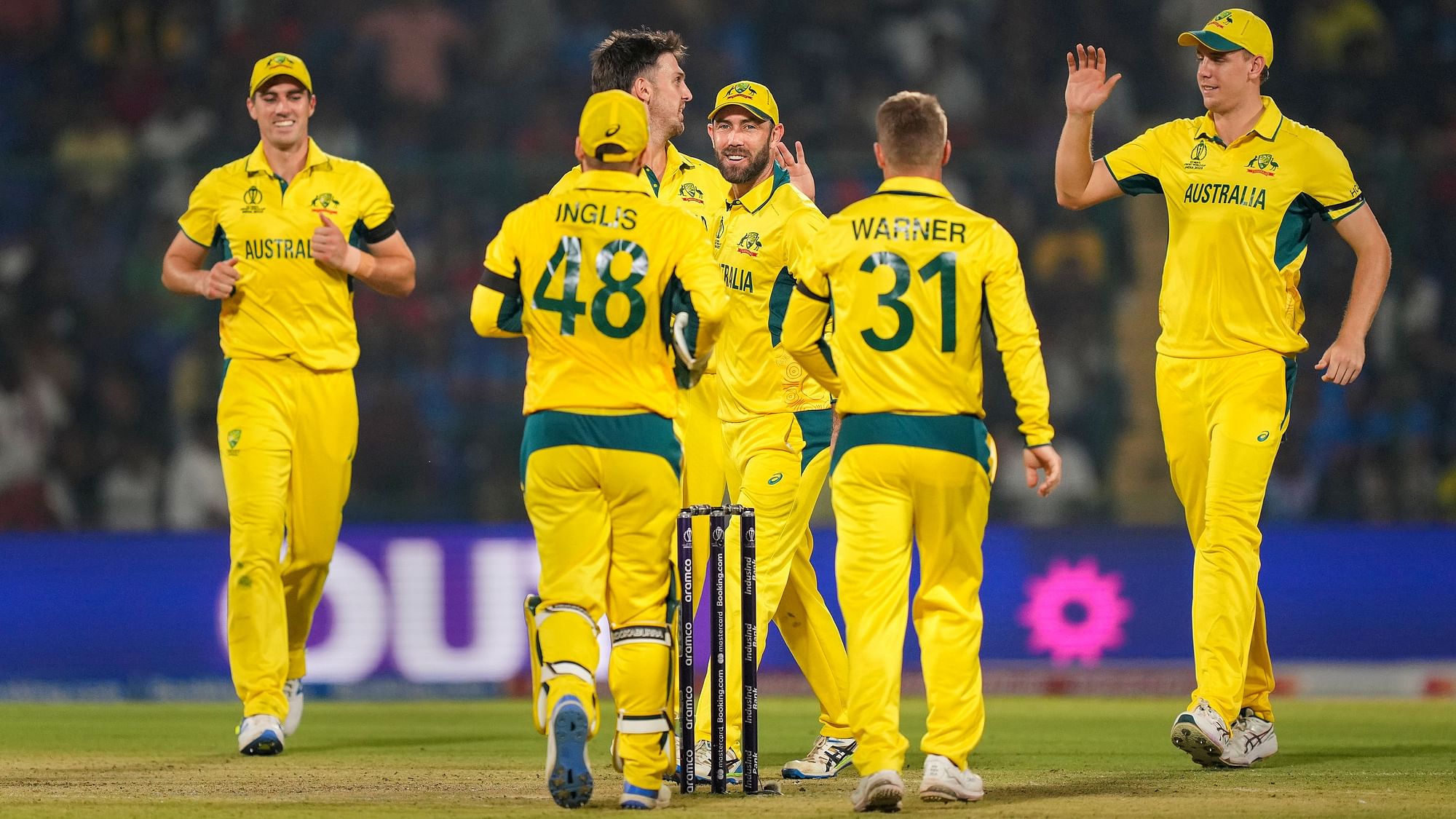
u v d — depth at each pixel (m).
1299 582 38.56
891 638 17.16
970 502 17.38
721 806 17.45
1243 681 21.19
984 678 38.06
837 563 17.50
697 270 17.09
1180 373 21.97
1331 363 21.64
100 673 36.97
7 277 47.41
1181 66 57.84
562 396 17.14
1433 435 46.12
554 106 57.84
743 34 59.31
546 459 17.14
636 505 17.22
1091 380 45.69
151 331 47.66
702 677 35.62
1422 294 46.22
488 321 17.44
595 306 17.05
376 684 36.34
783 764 22.62
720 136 20.77
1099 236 45.84
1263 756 22.28
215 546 37.66
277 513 23.06
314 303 23.39
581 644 16.92
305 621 25.00
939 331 17.19
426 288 47.53
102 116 55.88
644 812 16.78
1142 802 17.66
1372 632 38.41
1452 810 17.08
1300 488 46.16
